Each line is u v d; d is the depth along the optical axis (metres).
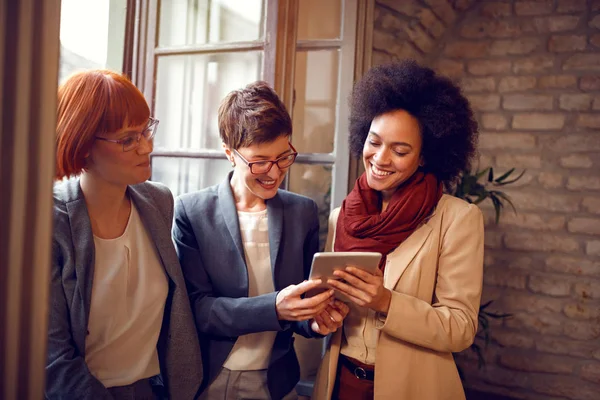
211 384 1.32
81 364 1.02
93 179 1.11
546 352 2.46
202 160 2.03
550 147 2.47
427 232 1.26
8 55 0.36
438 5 2.35
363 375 1.26
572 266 2.43
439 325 1.16
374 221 1.29
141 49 2.11
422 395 1.21
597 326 2.38
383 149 1.25
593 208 2.40
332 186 1.94
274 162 1.28
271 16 1.90
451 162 1.31
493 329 2.54
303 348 1.92
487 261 2.56
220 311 1.26
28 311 0.38
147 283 1.17
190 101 2.06
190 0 2.05
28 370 0.38
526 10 2.49
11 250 0.36
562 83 2.44
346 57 1.91
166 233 1.21
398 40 2.22
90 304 1.08
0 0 0.35
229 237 1.34
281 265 1.34
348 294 1.16
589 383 2.39
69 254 1.04
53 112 0.38
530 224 2.50
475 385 2.58
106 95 1.03
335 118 1.96
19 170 0.37
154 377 1.26
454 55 2.61
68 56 2.26
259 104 1.28
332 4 1.96
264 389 1.32
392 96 1.24
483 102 2.57
